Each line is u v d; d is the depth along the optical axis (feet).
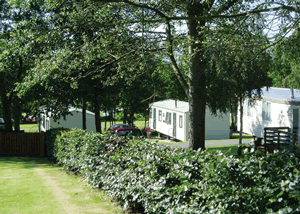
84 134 38.68
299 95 66.18
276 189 11.20
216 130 105.19
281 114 65.46
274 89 80.79
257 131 76.64
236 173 13.42
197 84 38.58
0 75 73.82
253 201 11.65
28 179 37.47
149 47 39.70
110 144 29.27
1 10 70.90
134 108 119.85
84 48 40.93
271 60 35.22
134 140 25.88
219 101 62.44
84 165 33.42
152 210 18.33
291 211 9.90
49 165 52.90
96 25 40.70
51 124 105.60
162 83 112.78
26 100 75.20
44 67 42.42
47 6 43.27
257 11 28.71
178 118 104.58
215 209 12.90
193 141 38.99
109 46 40.86
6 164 55.93
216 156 16.02
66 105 71.10
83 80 63.36
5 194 28.78
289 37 32.14
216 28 33.35
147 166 19.77
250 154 14.30
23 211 22.79
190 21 35.91
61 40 45.01
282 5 27.73
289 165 11.99
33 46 44.06
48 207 23.82
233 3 33.83
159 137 123.54
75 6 42.50
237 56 33.06
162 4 34.06
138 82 79.46
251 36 32.71
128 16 39.99
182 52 40.78
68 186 31.91
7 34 68.59
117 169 24.71
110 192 25.21
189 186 15.24
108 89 70.13
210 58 33.53
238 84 56.85
